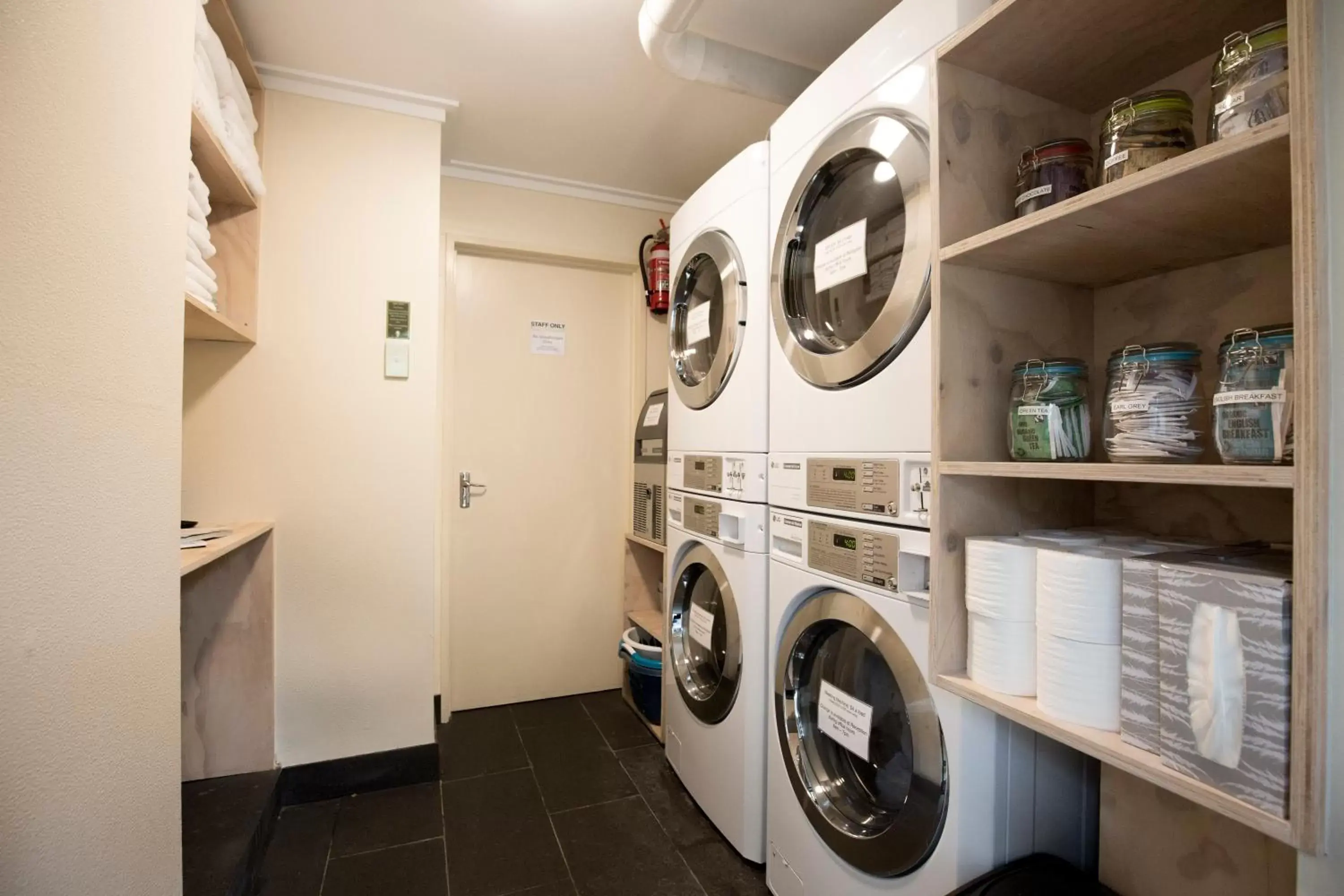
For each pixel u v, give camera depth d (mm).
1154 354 702
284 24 1631
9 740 532
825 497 1239
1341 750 487
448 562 2467
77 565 631
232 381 1823
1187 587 587
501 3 1553
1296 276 499
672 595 2004
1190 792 569
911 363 1029
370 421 1945
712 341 1844
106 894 679
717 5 1555
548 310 2734
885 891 1075
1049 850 999
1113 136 747
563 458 2758
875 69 1125
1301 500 493
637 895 1448
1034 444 824
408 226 1981
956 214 889
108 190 687
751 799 1511
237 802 1616
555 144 2287
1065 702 714
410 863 1564
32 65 561
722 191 1670
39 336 575
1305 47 497
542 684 2713
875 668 1216
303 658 1884
